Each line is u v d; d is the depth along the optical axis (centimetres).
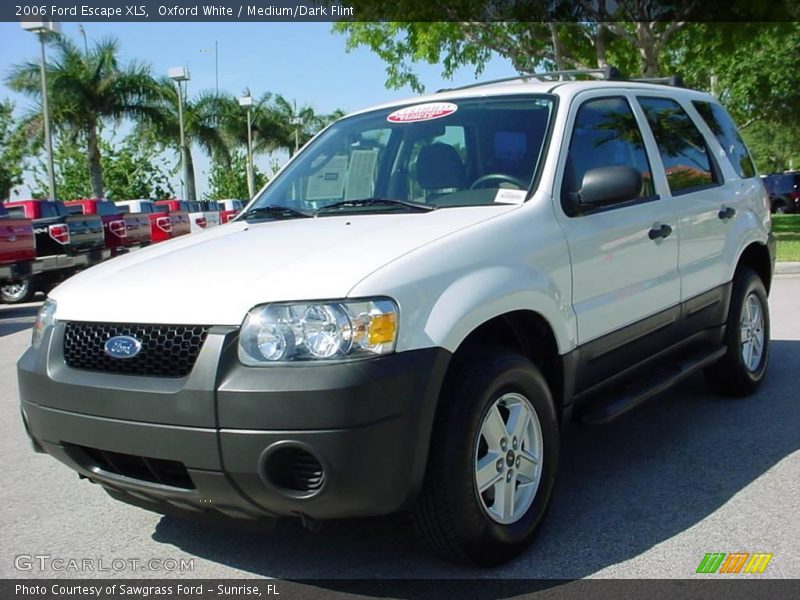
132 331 308
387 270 299
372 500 285
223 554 355
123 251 1808
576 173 399
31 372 330
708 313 502
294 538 367
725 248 517
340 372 278
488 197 383
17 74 3170
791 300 961
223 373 285
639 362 431
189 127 3788
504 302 327
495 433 326
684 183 488
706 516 372
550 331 359
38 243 1531
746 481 412
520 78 510
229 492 290
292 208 429
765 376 613
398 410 285
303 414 276
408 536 363
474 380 312
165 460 297
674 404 552
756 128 5212
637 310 421
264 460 280
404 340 291
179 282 316
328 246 329
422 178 412
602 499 396
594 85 449
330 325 283
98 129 3362
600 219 397
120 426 301
